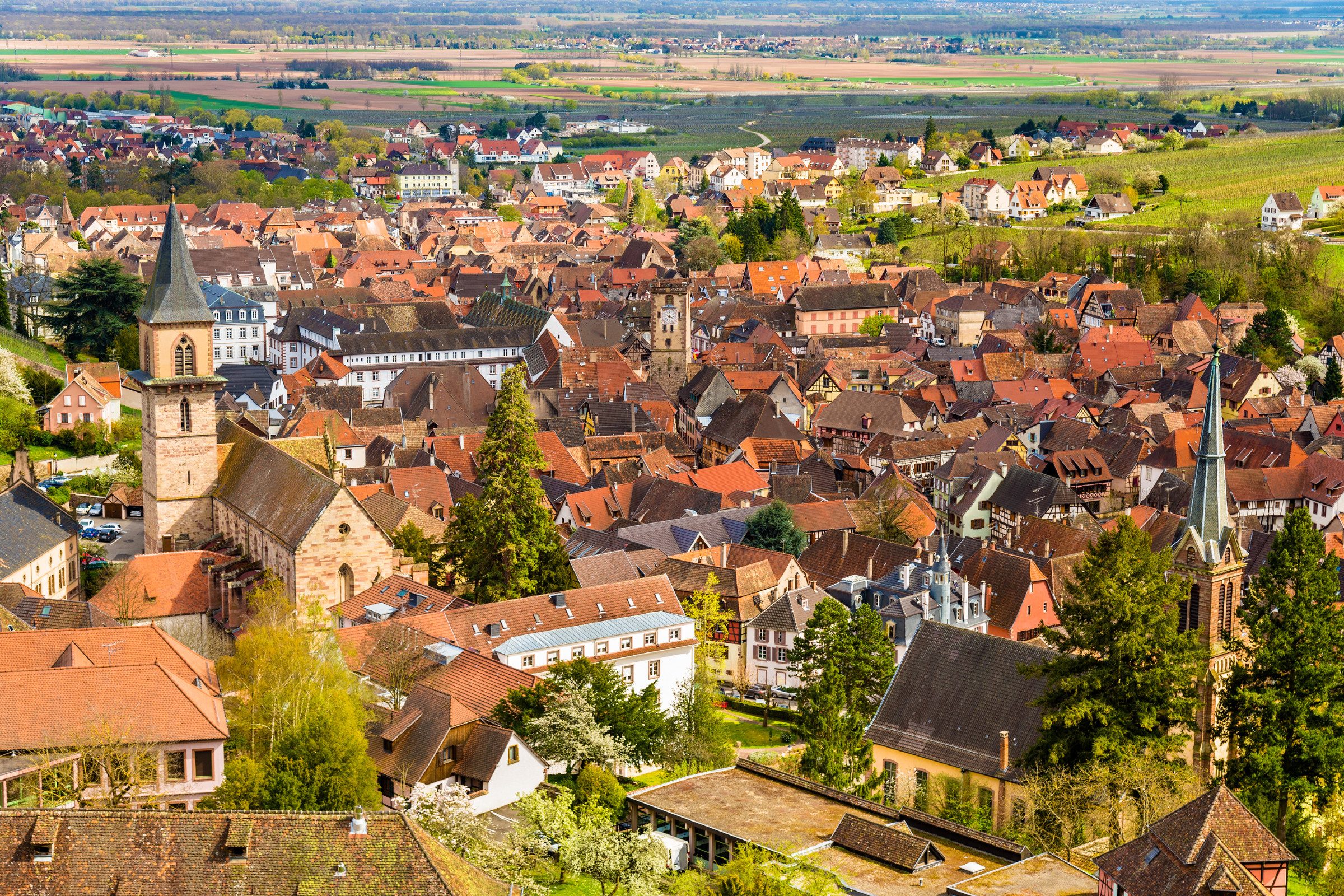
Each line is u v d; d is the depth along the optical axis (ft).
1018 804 430.20
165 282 603.67
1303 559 436.76
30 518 611.47
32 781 359.05
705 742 476.54
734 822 389.39
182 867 290.15
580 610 566.77
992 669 454.81
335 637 491.72
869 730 467.11
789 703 597.11
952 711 454.81
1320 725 428.97
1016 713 442.50
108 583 572.10
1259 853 299.17
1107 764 399.24
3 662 406.62
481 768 418.51
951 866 358.64
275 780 365.81
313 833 296.30
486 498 624.59
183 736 376.89
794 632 605.73
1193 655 410.72
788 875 346.13
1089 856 380.78
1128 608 402.11
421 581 587.68
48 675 378.73
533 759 426.51
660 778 456.86
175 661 419.13
